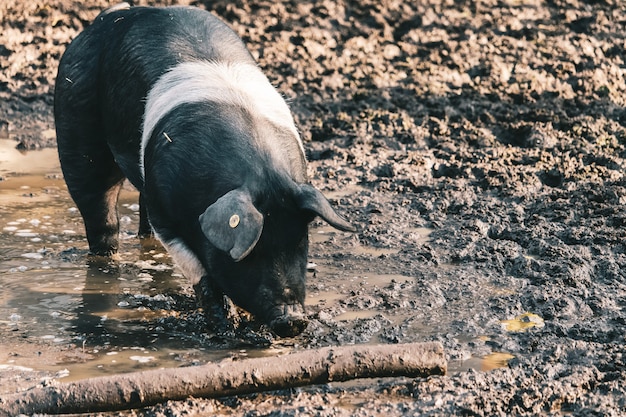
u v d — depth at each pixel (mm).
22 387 9539
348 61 21234
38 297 11703
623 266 12312
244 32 22812
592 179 15102
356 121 17938
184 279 12344
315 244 13219
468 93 19062
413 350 9586
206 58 11344
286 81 19891
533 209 14164
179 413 8977
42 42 22297
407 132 17312
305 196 9859
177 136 10500
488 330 10781
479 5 25188
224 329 10695
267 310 9922
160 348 10438
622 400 9211
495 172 15383
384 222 13953
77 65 12250
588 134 17078
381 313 11203
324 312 11117
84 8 24516
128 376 9070
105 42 12133
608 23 23797
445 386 9445
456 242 13180
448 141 16984
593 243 12930
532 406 9148
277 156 10320
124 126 11578
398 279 12117
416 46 22125
